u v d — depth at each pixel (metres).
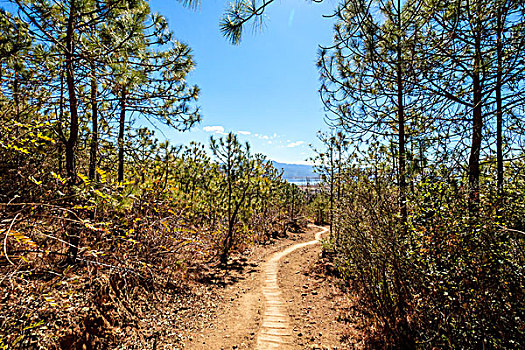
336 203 6.07
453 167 3.86
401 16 3.95
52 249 3.87
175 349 4.68
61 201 2.87
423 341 3.60
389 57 4.18
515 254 2.77
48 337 3.21
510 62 3.31
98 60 3.90
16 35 3.61
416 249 3.63
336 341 4.88
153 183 5.51
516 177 3.41
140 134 8.05
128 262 4.65
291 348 4.80
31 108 3.88
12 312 2.85
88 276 4.28
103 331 4.21
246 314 6.38
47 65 4.20
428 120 4.76
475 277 2.85
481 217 2.91
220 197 13.96
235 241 14.16
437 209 3.29
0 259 2.34
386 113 5.48
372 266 4.60
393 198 4.38
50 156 4.11
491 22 3.31
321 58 5.24
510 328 2.71
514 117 3.57
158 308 5.71
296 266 11.26
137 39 4.07
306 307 6.72
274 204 22.33
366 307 5.39
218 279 8.80
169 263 6.25
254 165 14.17
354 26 3.79
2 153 2.99
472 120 4.05
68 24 4.18
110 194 3.36
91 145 5.38
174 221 5.98
